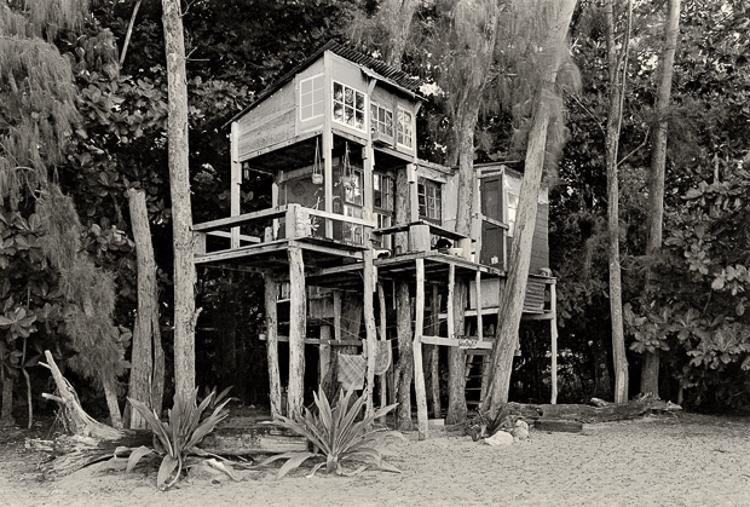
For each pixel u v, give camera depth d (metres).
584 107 17.23
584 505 6.64
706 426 13.41
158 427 8.24
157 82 13.76
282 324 16.25
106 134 13.08
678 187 18.22
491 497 7.04
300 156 13.08
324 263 11.92
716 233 13.75
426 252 11.06
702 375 14.91
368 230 12.00
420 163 14.11
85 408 13.39
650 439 11.41
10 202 10.63
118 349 11.06
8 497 7.46
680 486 7.50
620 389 14.95
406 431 12.28
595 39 17.86
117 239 12.54
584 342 19.64
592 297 17.42
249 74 15.80
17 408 13.66
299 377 9.88
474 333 15.41
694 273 13.84
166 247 15.23
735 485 7.53
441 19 14.32
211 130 14.93
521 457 9.55
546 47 12.99
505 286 13.31
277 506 6.73
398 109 13.29
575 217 17.91
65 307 11.02
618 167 18.05
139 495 7.36
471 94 13.83
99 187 13.04
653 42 16.78
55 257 10.61
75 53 12.55
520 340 19.48
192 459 8.32
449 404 13.38
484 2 12.94
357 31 14.58
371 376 10.91
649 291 15.08
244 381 17.53
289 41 16.02
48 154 10.71
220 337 17.20
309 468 8.64
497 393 12.95
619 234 16.41
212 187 15.45
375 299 14.45
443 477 8.12
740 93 16.70
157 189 14.23
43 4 10.70
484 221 14.27
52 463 8.59
